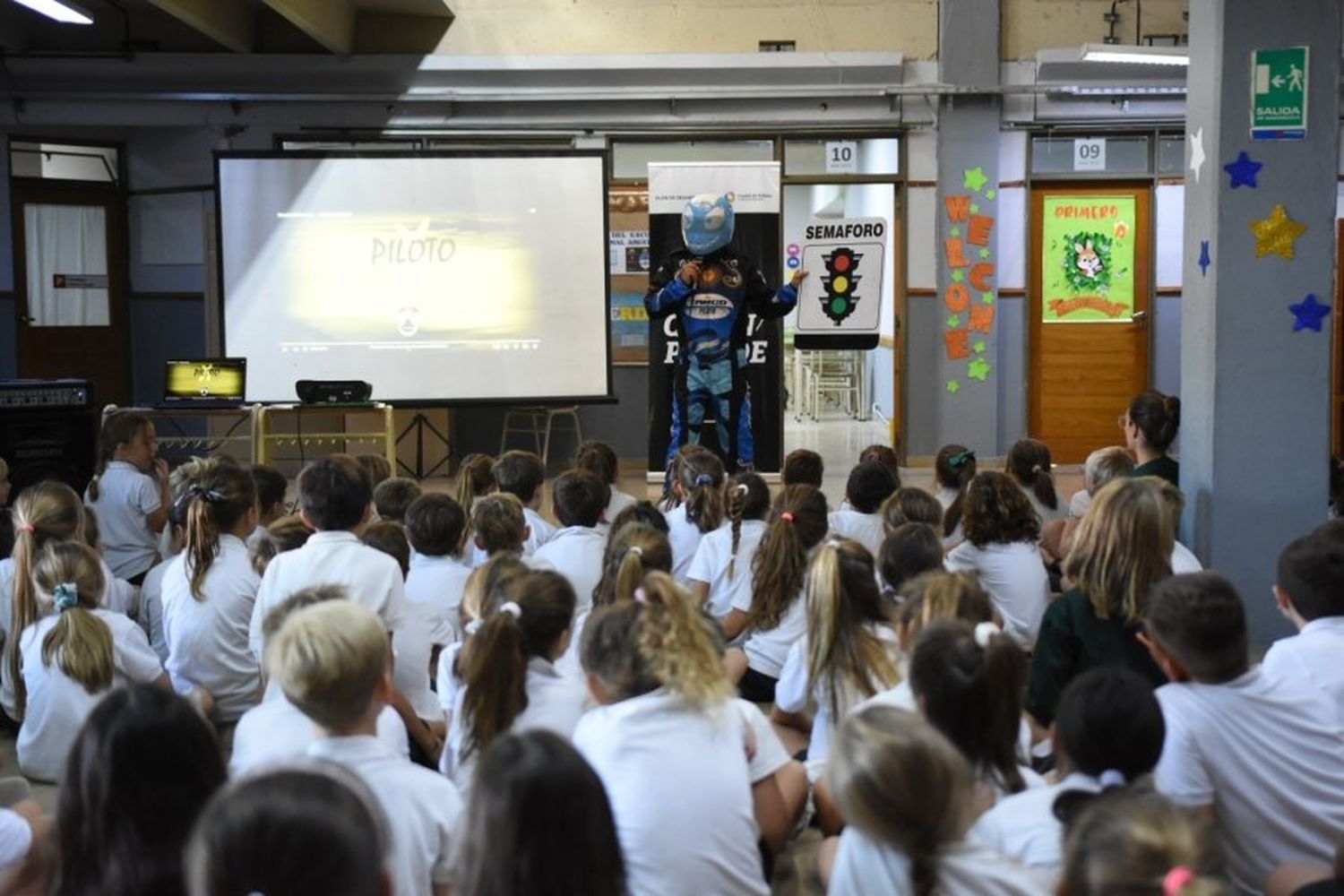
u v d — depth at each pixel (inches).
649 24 401.4
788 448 455.2
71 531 160.4
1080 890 57.7
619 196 405.4
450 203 359.3
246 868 48.4
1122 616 120.7
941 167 400.8
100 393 419.8
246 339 358.9
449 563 158.9
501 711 99.7
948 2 395.5
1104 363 416.2
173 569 162.2
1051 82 398.3
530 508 196.9
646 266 408.8
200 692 155.8
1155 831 56.9
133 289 422.3
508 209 360.2
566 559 166.1
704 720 91.1
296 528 159.9
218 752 69.3
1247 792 96.0
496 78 394.9
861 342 312.3
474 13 399.2
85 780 65.2
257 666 158.6
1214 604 96.7
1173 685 99.1
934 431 413.1
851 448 454.6
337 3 376.5
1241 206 198.7
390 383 361.7
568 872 55.9
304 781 51.3
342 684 83.4
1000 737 88.0
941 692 87.6
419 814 83.8
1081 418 418.0
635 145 404.8
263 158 355.9
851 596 119.4
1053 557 192.5
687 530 189.9
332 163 357.1
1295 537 201.8
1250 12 195.9
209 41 401.1
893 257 414.3
